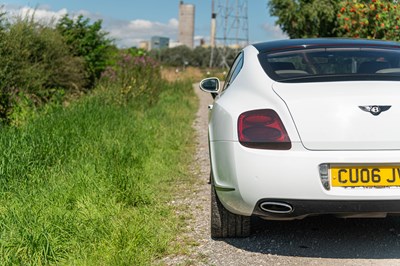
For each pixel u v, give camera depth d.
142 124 8.76
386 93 3.28
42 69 10.81
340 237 3.94
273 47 4.19
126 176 4.96
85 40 13.82
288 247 3.73
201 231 4.08
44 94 10.53
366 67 3.71
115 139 6.81
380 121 3.20
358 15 10.12
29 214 3.78
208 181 5.77
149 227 3.99
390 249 3.66
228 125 3.42
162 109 11.75
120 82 11.84
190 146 8.13
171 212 4.54
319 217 4.45
